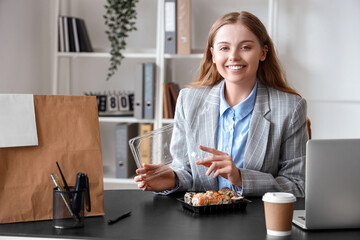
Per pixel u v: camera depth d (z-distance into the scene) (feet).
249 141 5.78
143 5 11.87
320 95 11.36
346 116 11.32
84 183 4.17
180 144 6.05
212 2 11.53
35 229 4.00
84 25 11.41
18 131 4.26
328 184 4.01
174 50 10.57
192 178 5.86
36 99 4.40
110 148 12.21
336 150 4.02
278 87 6.24
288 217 3.85
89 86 12.12
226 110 5.98
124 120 10.96
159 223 4.19
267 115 5.89
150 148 5.56
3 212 4.20
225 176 5.27
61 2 11.69
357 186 4.05
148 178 5.37
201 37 11.61
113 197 5.32
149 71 10.62
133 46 11.96
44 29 11.59
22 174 4.29
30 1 10.87
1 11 9.74
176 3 10.52
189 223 4.19
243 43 5.67
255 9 11.42
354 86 11.23
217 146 6.02
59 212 4.00
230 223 4.20
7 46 9.99
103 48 12.03
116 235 3.82
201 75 6.45
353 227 4.09
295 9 11.32
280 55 11.41
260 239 3.74
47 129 4.41
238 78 5.73
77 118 4.51
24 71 10.71
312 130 11.43
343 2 11.16
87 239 3.76
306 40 11.32
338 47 11.24
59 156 4.40
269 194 3.91
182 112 6.19
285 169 5.87
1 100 4.27
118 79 12.03
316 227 4.02
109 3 11.13
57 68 11.19
